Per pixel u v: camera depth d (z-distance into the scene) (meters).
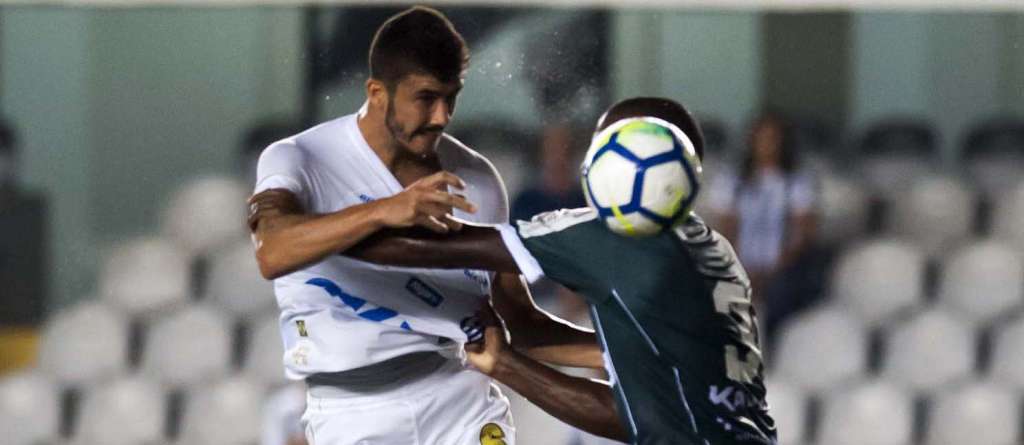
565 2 26.02
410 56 10.93
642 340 10.42
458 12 25.95
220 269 28.62
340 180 11.40
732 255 10.92
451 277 11.70
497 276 12.26
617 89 26.38
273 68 27.38
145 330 28.78
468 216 12.00
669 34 26.81
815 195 27.22
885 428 28.28
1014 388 29.02
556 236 10.54
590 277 10.48
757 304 27.58
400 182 11.57
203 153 27.91
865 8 27.45
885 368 28.47
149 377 28.88
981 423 28.83
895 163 27.91
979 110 27.81
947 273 28.72
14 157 27.69
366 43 26.92
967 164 28.08
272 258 10.39
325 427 11.90
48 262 28.12
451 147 12.06
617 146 10.21
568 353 12.39
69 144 27.83
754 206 26.94
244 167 27.97
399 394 11.83
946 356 28.95
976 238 28.45
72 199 28.00
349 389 11.82
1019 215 28.20
